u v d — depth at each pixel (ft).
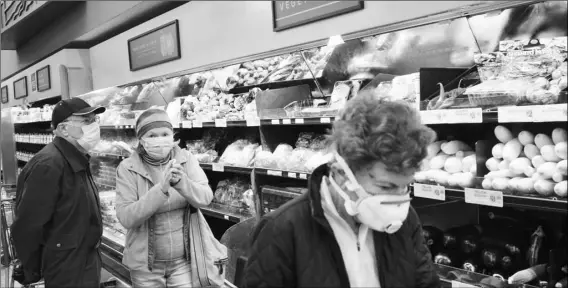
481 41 8.03
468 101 6.81
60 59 30.30
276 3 14.24
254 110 11.78
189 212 7.88
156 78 18.24
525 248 7.13
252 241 4.29
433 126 8.21
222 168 12.89
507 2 7.36
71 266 6.91
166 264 7.75
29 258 6.86
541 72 6.20
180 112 14.65
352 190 3.72
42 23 28.55
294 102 11.35
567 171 5.62
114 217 13.24
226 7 16.98
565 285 6.13
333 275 3.88
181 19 19.98
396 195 3.72
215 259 8.08
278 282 3.96
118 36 26.18
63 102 7.08
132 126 16.08
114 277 10.32
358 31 10.32
